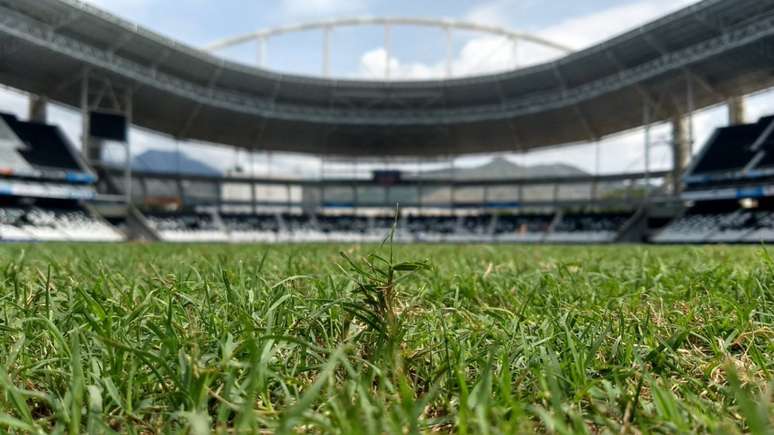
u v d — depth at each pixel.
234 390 0.83
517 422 0.68
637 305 1.74
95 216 31.33
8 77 29.45
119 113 32.09
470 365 1.07
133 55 31.30
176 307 1.40
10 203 29.34
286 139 43.12
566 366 1.01
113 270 2.94
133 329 1.25
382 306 1.09
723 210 30.30
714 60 27.34
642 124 37.50
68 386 0.89
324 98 39.06
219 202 40.53
